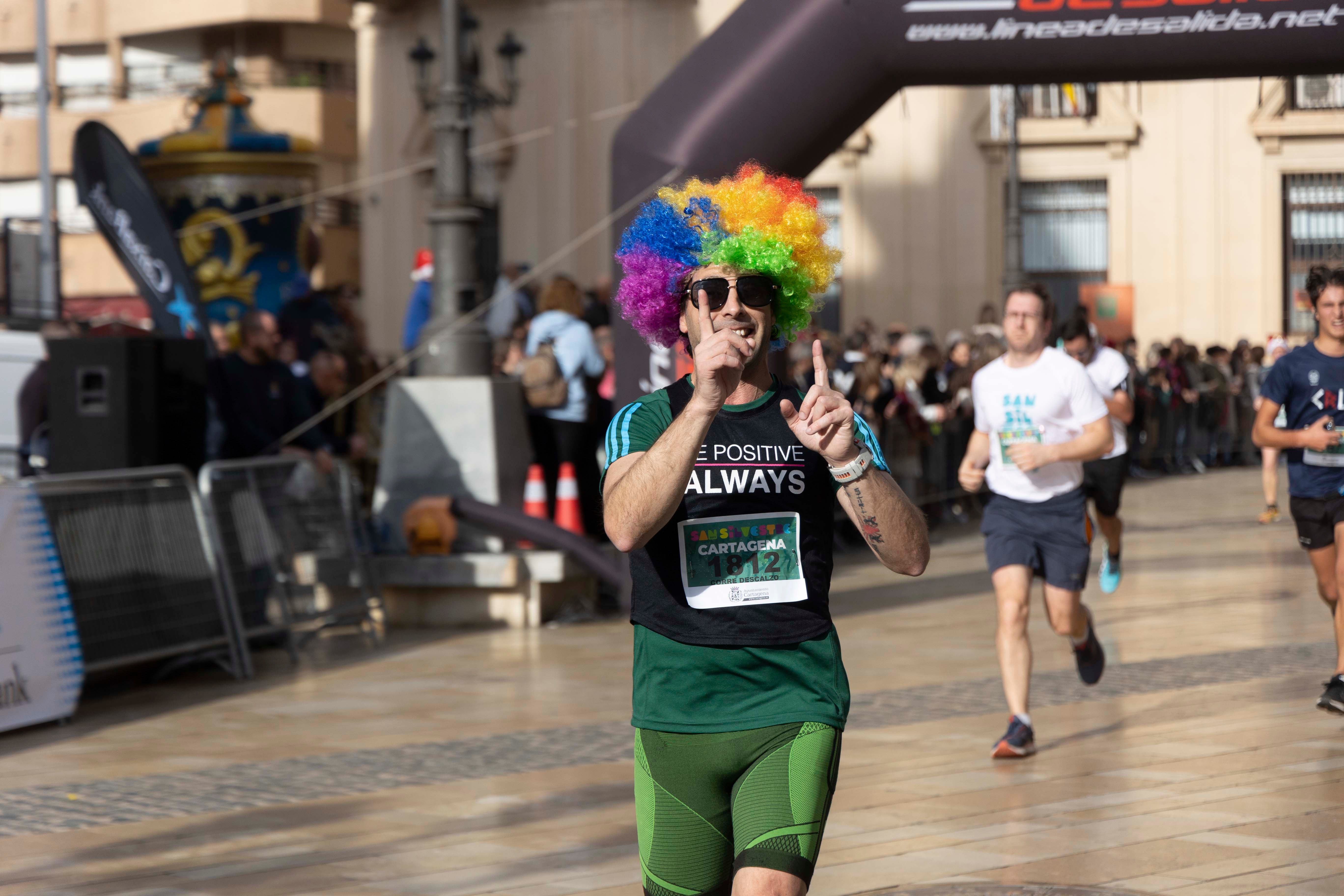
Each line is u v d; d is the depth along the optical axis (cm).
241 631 1046
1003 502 788
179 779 745
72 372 1083
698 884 365
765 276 373
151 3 4112
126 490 976
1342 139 2919
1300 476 827
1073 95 2423
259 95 3903
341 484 1177
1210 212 2977
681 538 365
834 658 366
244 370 1184
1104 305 2992
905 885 540
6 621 866
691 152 1079
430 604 1230
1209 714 840
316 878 570
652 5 2930
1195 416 2695
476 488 1249
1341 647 797
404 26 3114
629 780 722
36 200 4359
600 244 2959
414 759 777
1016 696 753
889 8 1043
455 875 571
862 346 1966
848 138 1120
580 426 1305
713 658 360
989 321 2512
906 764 737
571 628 1205
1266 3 1016
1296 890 526
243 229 1847
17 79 4406
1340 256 2903
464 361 1273
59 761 800
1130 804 650
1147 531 1816
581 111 2967
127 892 557
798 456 369
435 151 2356
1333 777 690
